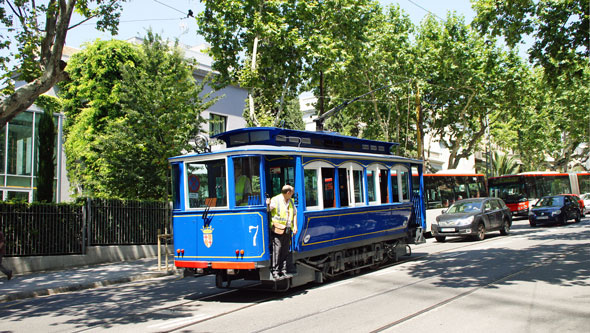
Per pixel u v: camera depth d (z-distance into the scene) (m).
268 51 20.86
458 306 7.89
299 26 21.30
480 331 6.40
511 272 11.08
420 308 7.87
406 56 28.41
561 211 25.77
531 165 48.56
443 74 30.95
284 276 9.29
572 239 17.83
